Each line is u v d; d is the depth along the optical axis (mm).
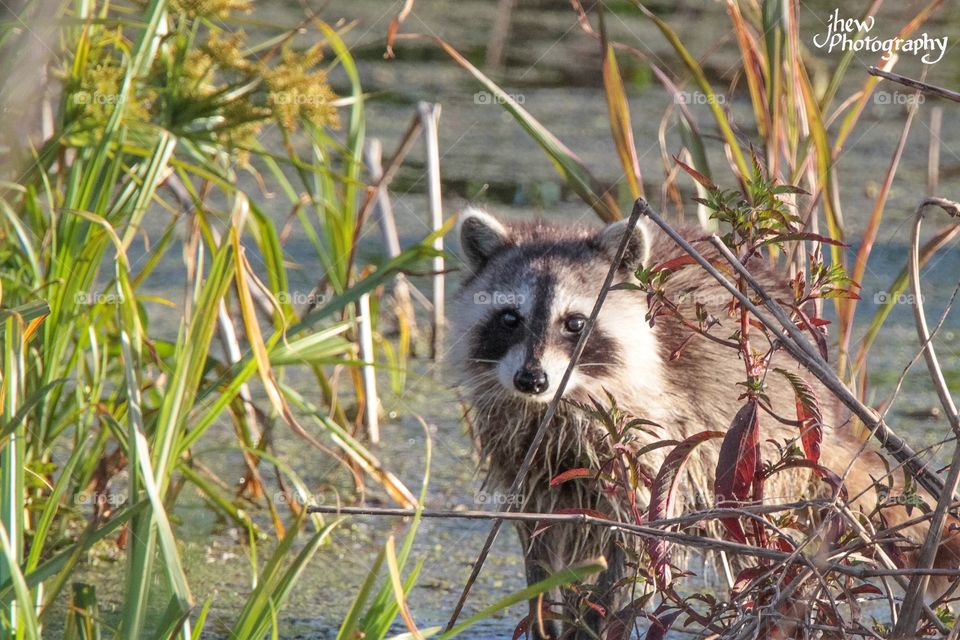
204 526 8797
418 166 18250
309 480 10516
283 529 8820
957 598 5590
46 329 7977
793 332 5477
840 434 8414
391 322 13898
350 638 5375
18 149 6922
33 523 8570
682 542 5621
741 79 20391
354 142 10562
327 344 8289
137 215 8227
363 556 9242
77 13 8422
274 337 7465
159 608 5949
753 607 5648
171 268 15250
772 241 5812
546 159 18859
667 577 6305
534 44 24016
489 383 8484
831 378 5426
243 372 7004
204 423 6781
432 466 10992
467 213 9047
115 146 8680
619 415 6762
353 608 5398
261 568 8820
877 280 14219
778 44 8555
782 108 8961
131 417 6121
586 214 15969
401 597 5145
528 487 8141
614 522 5410
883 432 5559
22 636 5426
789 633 5602
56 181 9375
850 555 5539
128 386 6285
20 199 8727
